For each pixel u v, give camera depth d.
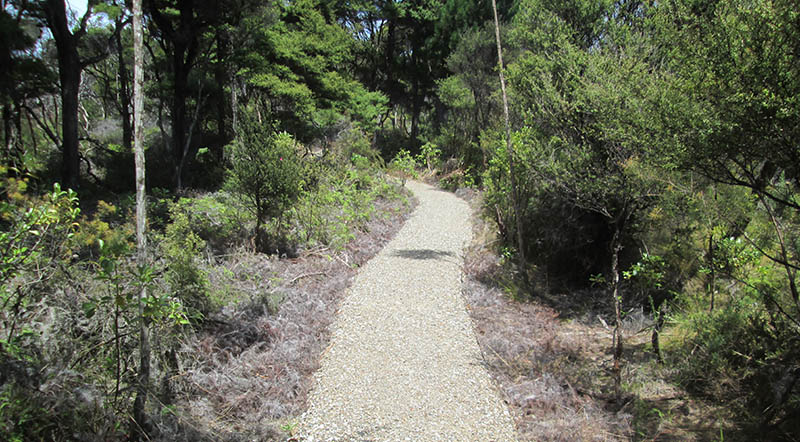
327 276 7.39
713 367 4.43
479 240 10.52
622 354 5.40
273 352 4.81
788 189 3.48
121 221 8.05
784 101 2.57
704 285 5.91
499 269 8.40
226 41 17.55
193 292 4.93
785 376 3.71
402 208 13.83
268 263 7.21
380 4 27.28
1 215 3.27
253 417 3.84
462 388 4.42
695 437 3.79
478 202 14.33
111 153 16.77
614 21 7.03
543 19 8.59
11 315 3.35
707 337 4.67
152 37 17.52
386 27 31.42
